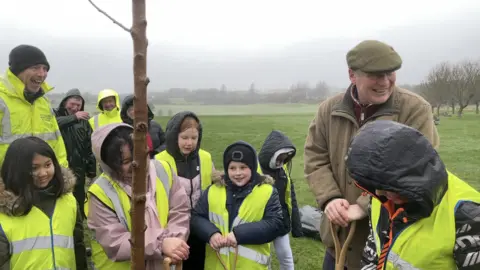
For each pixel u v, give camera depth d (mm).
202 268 3086
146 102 1301
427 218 1553
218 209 2914
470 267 1434
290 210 3883
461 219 1463
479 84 41875
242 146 2934
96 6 1164
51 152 2438
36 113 3930
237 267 2797
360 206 2115
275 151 3807
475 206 1471
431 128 2219
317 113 2635
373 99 2209
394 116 2232
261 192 2939
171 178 2723
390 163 1426
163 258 2350
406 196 1420
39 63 3797
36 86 3852
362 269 1917
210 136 20312
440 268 1522
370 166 1454
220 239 2768
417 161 1426
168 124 3420
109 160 2346
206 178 3447
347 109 2373
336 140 2451
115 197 2398
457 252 1468
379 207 1840
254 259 2830
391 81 2172
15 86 3760
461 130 23562
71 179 2559
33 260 2258
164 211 2562
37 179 2357
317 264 4773
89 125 5688
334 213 2125
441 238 1502
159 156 3465
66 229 2451
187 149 3316
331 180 2455
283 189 3869
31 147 2332
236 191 2963
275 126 27250
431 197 1419
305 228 5641
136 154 1346
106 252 2391
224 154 3000
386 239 1746
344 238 2438
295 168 11492
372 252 1883
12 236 2240
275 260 4879
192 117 3385
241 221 2865
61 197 2508
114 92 6016
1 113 3668
